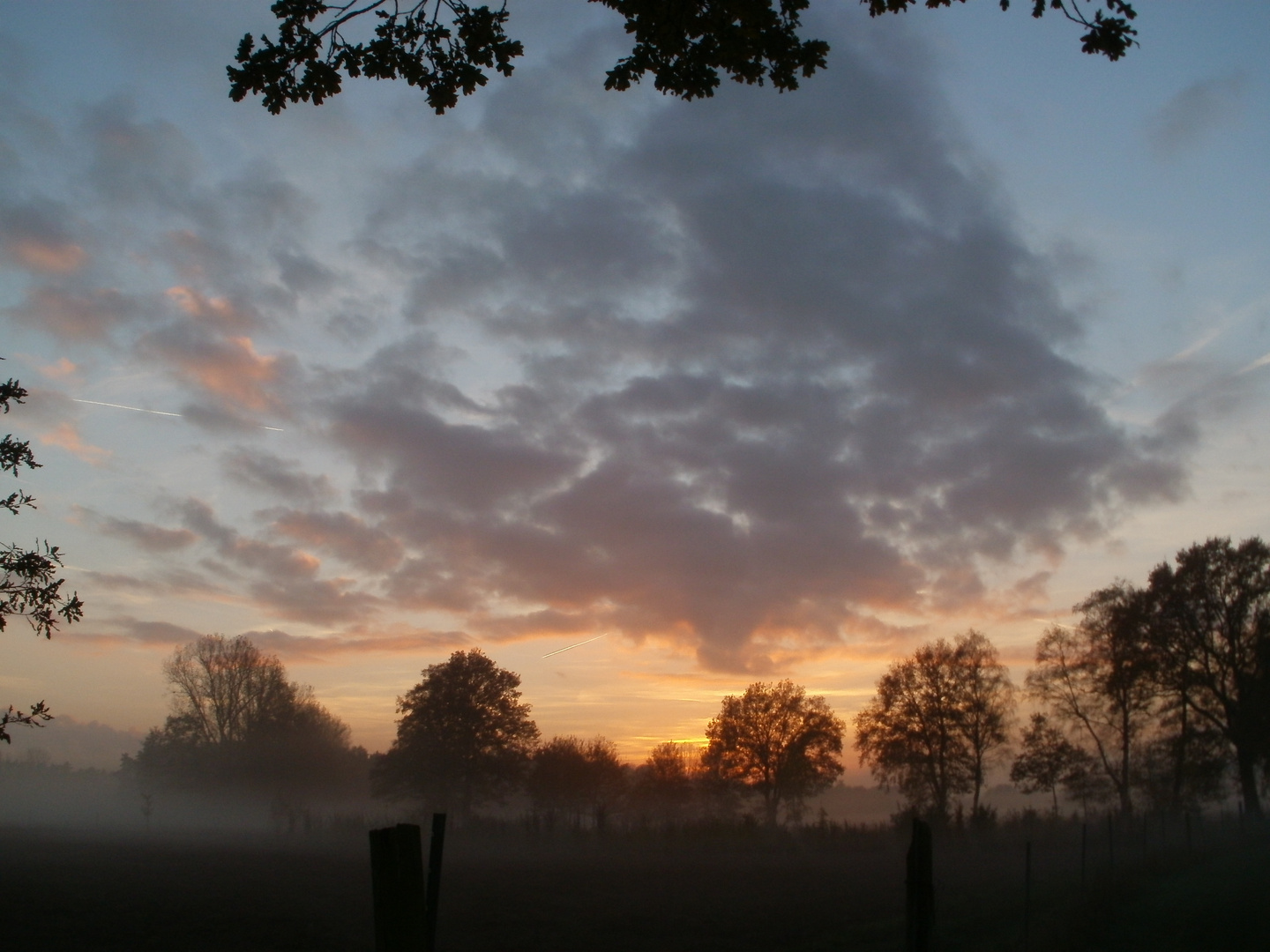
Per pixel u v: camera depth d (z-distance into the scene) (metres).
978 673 69.31
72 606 12.48
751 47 6.91
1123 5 6.34
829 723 82.06
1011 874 32.44
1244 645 51.47
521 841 55.53
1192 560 53.47
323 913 22.11
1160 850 35.88
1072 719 62.03
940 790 67.62
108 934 18.66
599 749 88.62
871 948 17.20
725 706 84.31
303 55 6.78
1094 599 61.19
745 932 19.83
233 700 87.69
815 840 51.94
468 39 6.85
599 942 18.48
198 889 27.27
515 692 77.38
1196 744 52.25
